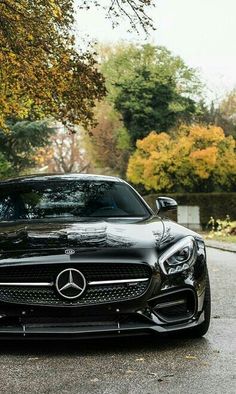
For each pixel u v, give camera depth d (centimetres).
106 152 5903
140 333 488
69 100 1447
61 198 620
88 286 484
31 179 664
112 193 637
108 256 487
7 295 484
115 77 5253
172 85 5097
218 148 3472
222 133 3462
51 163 7062
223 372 438
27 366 460
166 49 5209
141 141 3700
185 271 504
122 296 487
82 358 481
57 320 483
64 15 1265
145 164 3528
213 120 4844
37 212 595
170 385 408
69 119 1508
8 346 523
